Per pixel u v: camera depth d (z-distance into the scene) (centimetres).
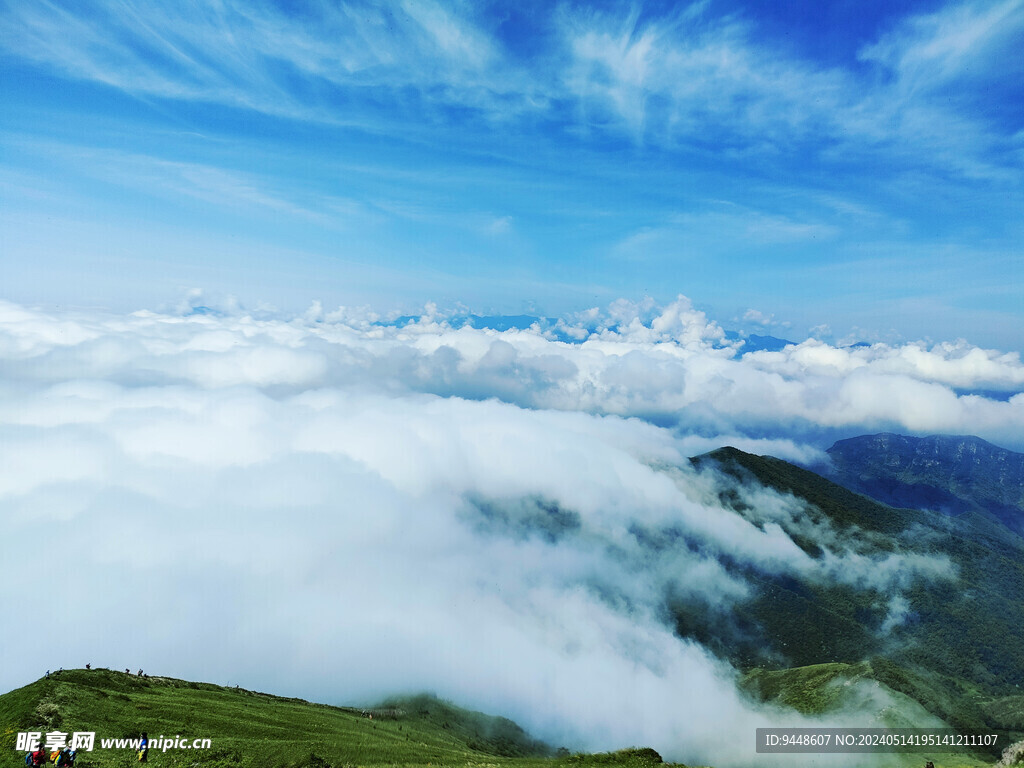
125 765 5372
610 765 6912
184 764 5591
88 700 6606
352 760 6191
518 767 6738
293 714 8188
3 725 5844
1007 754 8238
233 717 7200
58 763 5150
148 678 8588
